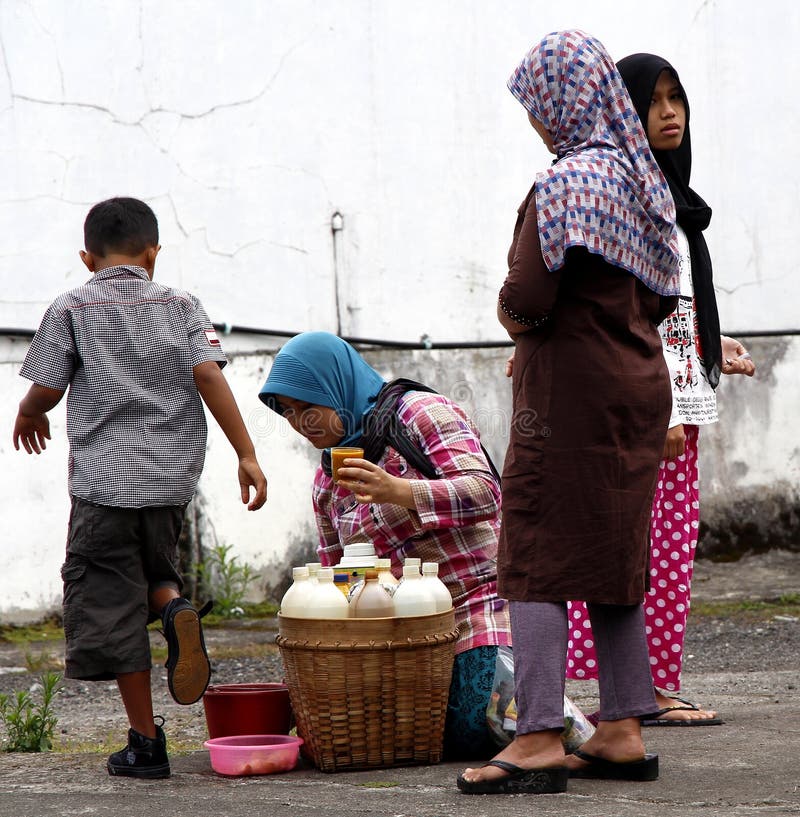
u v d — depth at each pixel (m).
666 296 8.09
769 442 22.20
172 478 8.88
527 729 7.56
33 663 15.91
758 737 9.58
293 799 7.62
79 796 7.94
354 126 20.33
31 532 18.44
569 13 21.31
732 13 22.11
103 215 9.34
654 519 10.79
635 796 7.48
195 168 19.53
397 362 20.61
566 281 7.62
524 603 7.62
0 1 18.59
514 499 7.69
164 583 9.12
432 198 20.75
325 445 9.63
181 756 9.74
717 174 22.12
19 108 18.66
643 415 7.64
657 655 10.77
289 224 20.02
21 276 18.59
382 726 8.55
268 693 9.40
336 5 20.19
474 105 20.91
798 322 22.42
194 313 9.20
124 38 19.17
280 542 19.75
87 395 8.90
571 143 7.95
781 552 22.17
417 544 9.26
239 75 19.72
